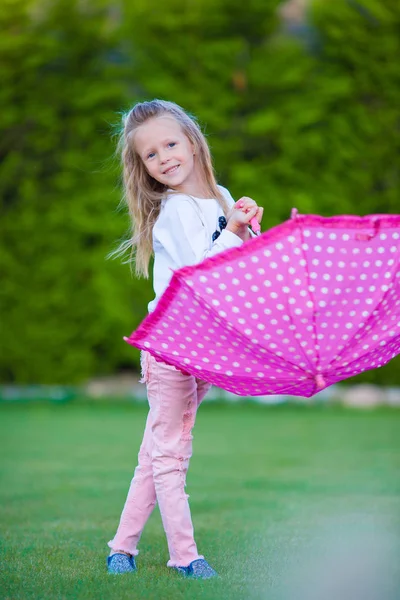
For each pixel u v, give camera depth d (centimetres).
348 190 1327
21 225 1326
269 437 1053
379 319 416
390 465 846
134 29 1303
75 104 1304
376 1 1285
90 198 1316
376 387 1416
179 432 466
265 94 1324
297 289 405
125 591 414
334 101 1314
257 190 1319
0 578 444
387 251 411
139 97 1314
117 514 625
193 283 409
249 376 418
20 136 1327
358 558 485
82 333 1340
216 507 645
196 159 491
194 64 1312
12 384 1399
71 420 1206
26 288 1334
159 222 469
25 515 621
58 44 1298
